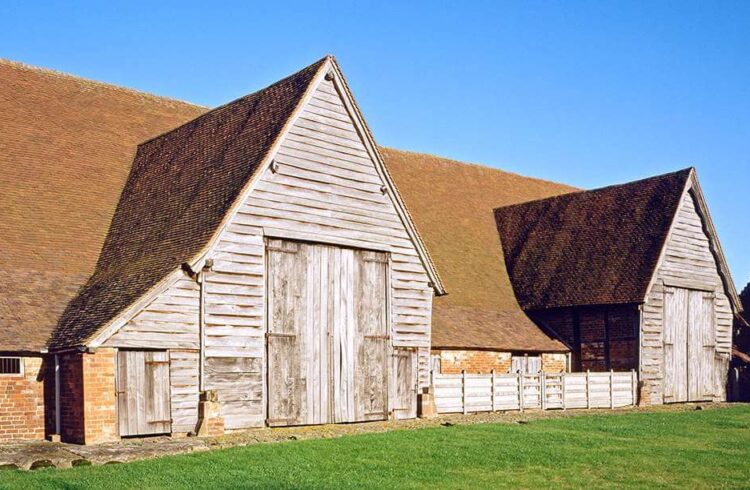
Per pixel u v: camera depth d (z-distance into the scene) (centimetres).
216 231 2238
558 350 3438
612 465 1758
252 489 1479
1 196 2530
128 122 3125
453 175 4175
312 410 2414
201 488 1486
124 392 2086
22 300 2250
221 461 1734
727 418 2686
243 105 2728
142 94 3288
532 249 3862
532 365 3362
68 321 2209
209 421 2181
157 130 3181
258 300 2331
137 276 2262
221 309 2255
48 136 2833
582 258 3647
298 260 2431
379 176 2648
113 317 2064
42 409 2147
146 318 2120
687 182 3594
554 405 3067
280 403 2350
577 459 1816
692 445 2041
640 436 2192
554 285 3616
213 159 2586
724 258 3750
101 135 2991
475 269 3653
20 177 2628
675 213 3525
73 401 2070
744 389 3794
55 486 1499
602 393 3203
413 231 2706
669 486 1566
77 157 2839
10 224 2466
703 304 3672
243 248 2308
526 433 2211
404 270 2686
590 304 3431
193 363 2198
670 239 3516
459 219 3906
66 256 2483
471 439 2080
